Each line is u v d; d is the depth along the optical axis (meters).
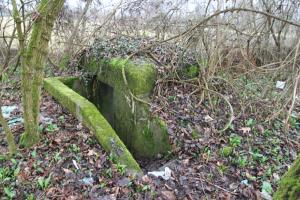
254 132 4.96
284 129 5.00
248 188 3.80
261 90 6.32
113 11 7.12
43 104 5.54
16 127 4.70
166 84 5.61
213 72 5.72
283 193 2.19
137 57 5.75
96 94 6.41
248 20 6.52
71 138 4.48
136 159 5.01
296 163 2.20
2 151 4.16
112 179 3.74
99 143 4.39
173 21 6.97
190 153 4.50
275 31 7.77
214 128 4.92
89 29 7.68
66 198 3.39
